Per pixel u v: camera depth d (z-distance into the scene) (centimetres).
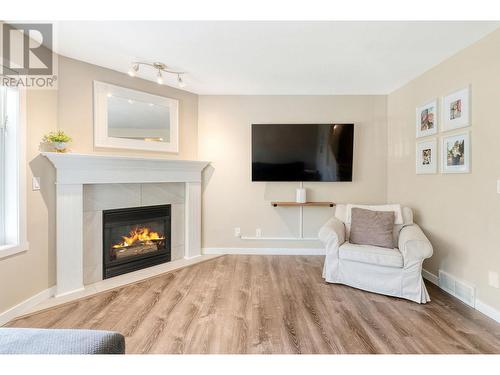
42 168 227
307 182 365
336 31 207
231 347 167
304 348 166
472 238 223
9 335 91
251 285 264
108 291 249
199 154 365
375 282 244
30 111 217
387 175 361
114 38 219
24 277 212
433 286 262
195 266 320
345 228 304
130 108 297
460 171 234
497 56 201
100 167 262
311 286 261
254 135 355
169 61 262
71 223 246
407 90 318
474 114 221
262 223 370
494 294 204
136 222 304
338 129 350
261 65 271
